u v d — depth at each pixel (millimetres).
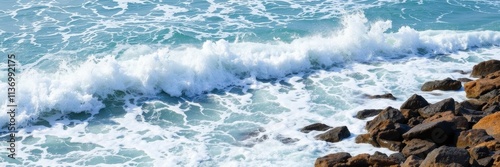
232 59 32969
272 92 31344
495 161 22141
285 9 41938
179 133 27469
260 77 33062
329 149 25328
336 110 29109
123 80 31141
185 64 32188
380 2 43719
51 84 30141
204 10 41562
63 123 28609
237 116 28922
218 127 27906
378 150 24938
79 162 25297
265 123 28094
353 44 35062
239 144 26219
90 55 35406
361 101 30047
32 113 28812
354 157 23062
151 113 29562
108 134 27547
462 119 25797
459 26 40438
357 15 37938
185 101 30719
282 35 38094
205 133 27359
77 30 38406
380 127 25578
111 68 31000
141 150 26031
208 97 31062
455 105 27984
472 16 42000
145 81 31312
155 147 26234
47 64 34281
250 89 31797
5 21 39438
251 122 28250
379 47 35531
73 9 41406
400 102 29797
